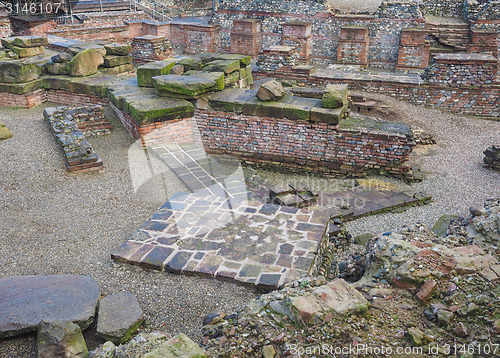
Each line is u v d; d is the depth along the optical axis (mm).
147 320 4066
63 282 4359
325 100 8812
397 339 3566
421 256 4324
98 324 3803
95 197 6711
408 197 8062
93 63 11656
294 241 5074
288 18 17766
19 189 6953
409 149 8414
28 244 5395
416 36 15078
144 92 9562
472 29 15523
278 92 9203
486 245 5012
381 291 4078
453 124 11953
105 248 5297
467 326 3658
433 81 12578
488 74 12055
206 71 10375
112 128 9836
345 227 6754
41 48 12141
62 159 8047
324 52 17469
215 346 3607
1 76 11062
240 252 4879
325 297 3760
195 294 4383
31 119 10281
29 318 3811
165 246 5055
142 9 23547
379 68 16312
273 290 4336
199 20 24938
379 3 17531
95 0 22156
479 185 8656
